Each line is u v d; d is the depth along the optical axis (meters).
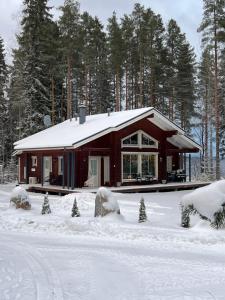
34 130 38.19
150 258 9.12
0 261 8.76
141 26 40.97
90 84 48.09
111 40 41.31
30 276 7.57
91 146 26.98
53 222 14.02
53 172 30.09
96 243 10.90
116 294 6.58
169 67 45.44
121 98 49.56
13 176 40.25
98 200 14.73
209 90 45.34
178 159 32.53
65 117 49.53
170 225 13.46
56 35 40.53
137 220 14.62
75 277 7.54
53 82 41.53
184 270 8.10
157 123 29.48
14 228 13.48
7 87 48.25
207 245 10.55
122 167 27.69
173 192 26.81
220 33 31.88
